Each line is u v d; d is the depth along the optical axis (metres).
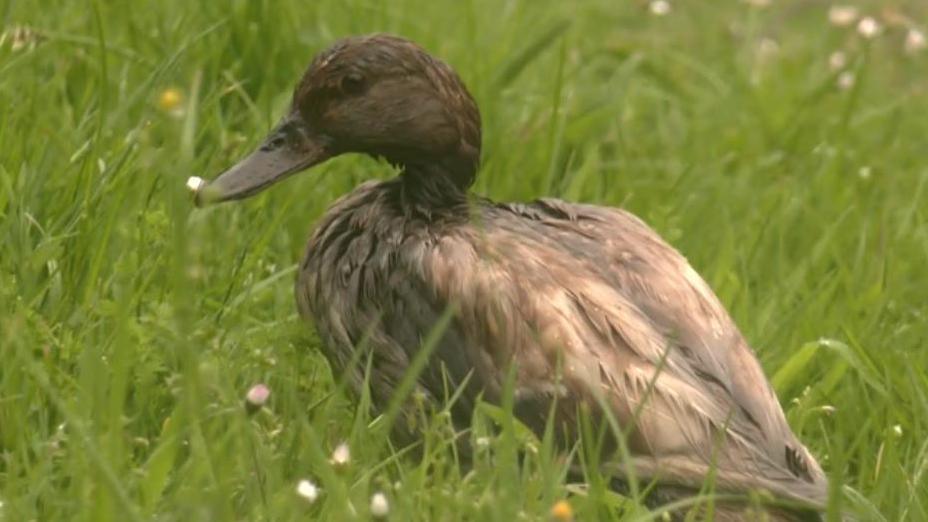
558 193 13.50
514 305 9.65
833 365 11.21
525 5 17.03
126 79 12.99
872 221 13.81
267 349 10.60
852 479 10.55
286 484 9.24
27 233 10.71
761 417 9.37
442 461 9.20
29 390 9.62
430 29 15.33
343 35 14.71
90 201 10.97
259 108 13.53
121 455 8.39
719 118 16.08
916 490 9.80
